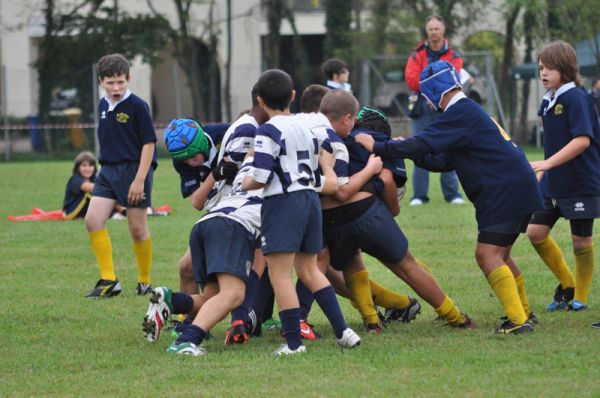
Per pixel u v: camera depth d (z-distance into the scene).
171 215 34.94
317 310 19.30
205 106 82.44
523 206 15.95
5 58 90.31
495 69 77.94
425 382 13.16
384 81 70.38
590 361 14.09
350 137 16.66
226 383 13.43
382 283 21.59
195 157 16.58
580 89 17.81
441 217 31.34
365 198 16.27
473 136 16.02
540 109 18.39
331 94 16.34
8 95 77.12
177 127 16.62
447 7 78.31
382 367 14.10
